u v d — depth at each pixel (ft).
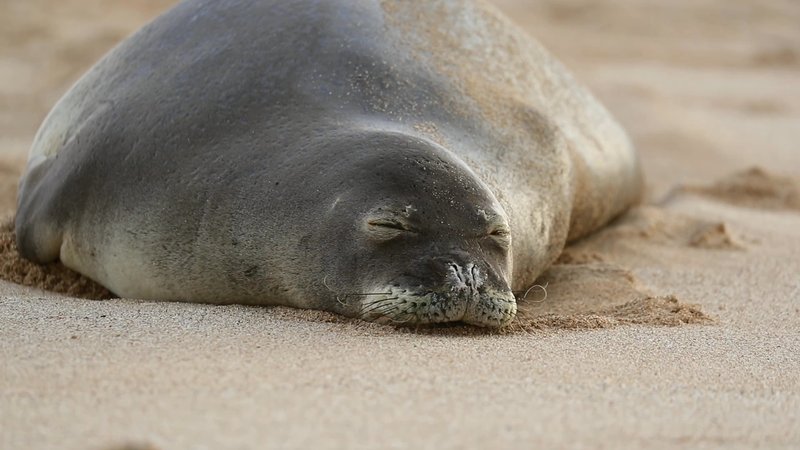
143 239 77.41
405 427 47.96
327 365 57.41
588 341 67.56
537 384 56.70
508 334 68.39
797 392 59.26
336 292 69.26
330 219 69.82
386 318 67.41
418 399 52.29
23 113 172.45
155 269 77.15
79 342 59.98
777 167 157.07
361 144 72.33
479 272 67.82
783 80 254.27
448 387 54.70
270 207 72.33
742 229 112.98
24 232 84.17
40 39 231.91
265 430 46.50
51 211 82.28
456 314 66.64
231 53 82.07
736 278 94.27
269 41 82.28
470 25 94.48
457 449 45.47
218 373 54.85
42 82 195.52
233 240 73.41
